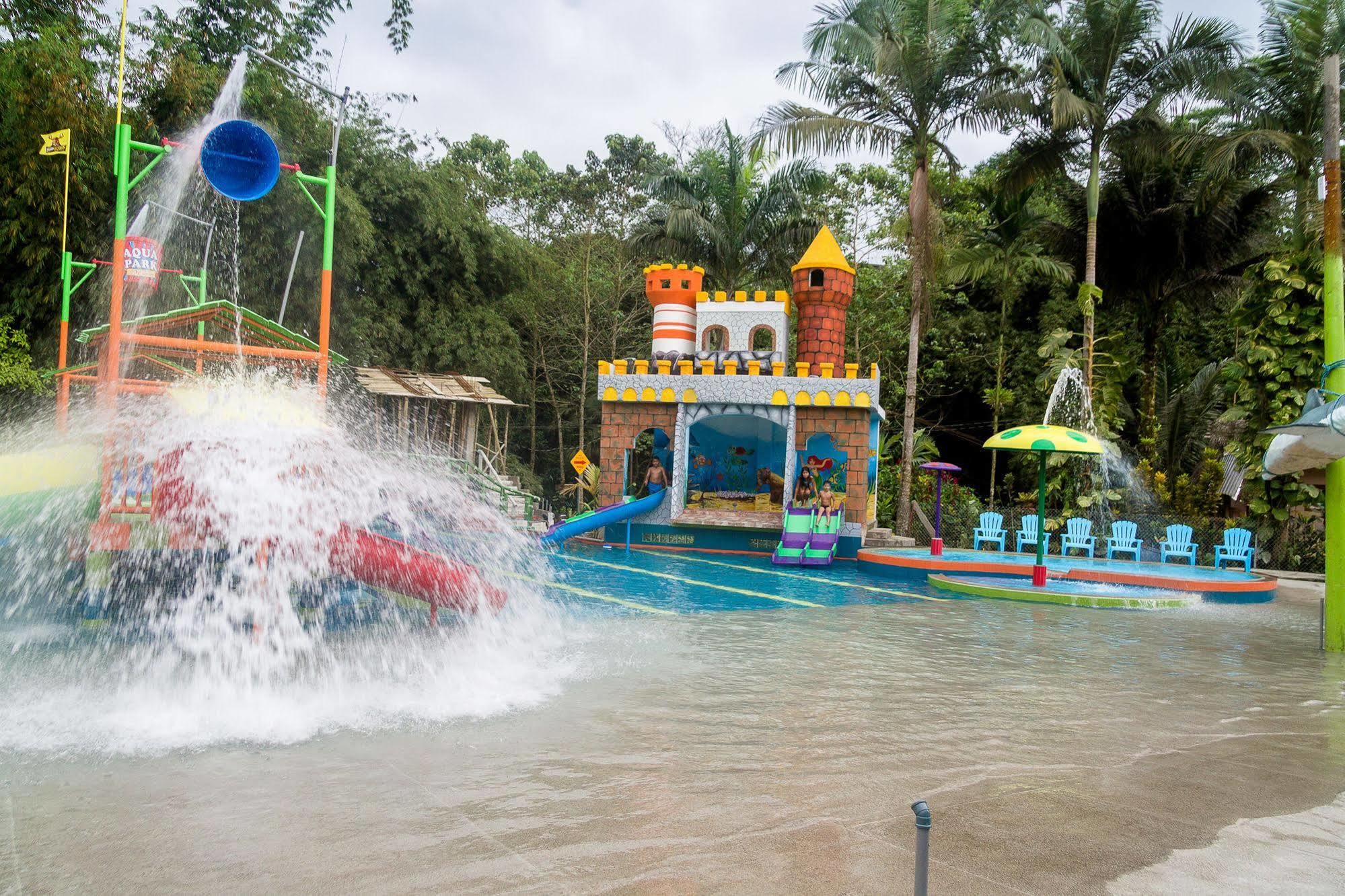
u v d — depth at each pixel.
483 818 4.91
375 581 9.76
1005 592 15.70
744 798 5.35
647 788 5.48
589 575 16.80
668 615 12.55
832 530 20.58
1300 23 21.03
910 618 13.16
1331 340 11.13
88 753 5.86
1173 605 15.34
